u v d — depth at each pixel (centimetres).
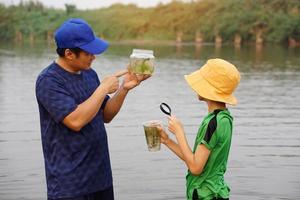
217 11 5162
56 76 400
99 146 415
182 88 1766
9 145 980
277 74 2178
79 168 405
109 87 397
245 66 2541
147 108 1369
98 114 420
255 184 751
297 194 709
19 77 2122
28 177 784
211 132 405
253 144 979
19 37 6041
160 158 879
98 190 416
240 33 4734
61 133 402
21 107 1404
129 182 758
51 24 6159
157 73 2248
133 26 5809
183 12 5588
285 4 4762
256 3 4891
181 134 413
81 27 398
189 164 407
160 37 5538
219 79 415
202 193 414
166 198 697
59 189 405
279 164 850
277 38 4522
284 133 1073
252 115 1276
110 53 3631
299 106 1402
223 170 420
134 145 971
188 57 3167
